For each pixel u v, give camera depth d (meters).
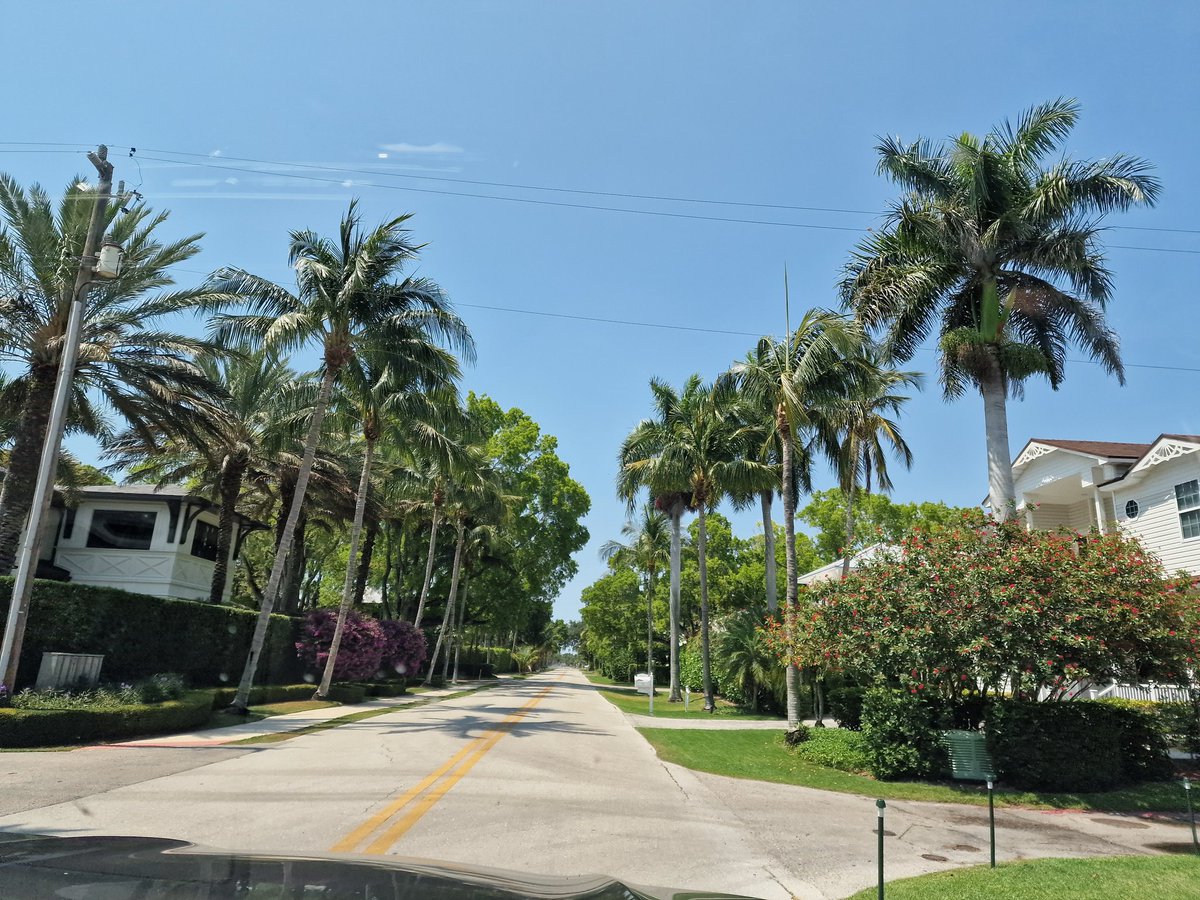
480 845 7.43
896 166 17.64
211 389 20.58
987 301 17.00
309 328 20.58
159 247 19.09
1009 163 17.55
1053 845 8.84
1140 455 23.64
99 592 18.39
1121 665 12.15
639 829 8.65
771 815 10.05
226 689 21.17
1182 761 15.37
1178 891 6.43
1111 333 17.22
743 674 27.05
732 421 31.33
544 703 30.98
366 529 39.94
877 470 30.50
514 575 54.31
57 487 27.47
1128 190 15.60
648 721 24.61
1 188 17.22
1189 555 20.12
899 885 6.74
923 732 13.02
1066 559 12.11
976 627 12.03
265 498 35.97
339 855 3.16
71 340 15.11
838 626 14.16
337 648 26.20
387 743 15.33
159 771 10.95
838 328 17.66
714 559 53.81
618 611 64.19
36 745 12.90
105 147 15.63
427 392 25.02
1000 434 16.86
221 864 2.71
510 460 51.97
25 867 2.56
